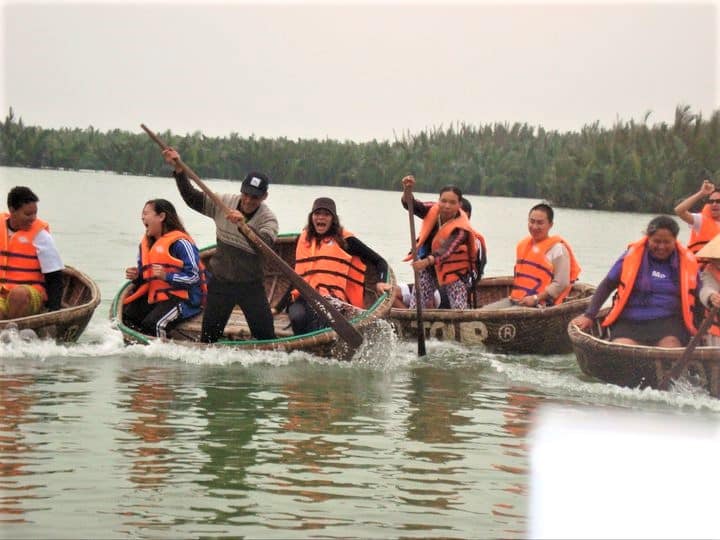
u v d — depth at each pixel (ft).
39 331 37.68
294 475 23.50
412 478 23.59
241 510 21.09
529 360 41.57
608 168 186.39
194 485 22.50
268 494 22.12
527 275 44.80
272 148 255.29
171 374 34.12
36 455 24.21
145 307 41.14
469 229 44.80
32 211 39.99
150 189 185.78
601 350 34.73
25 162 274.98
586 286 48.26
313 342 37.35
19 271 39.91
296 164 254.06
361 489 22.67
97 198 150.82
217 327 38.04
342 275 41.39
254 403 30.40
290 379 34.30
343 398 31.71
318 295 37.37
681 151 183.42
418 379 35.50
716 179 180.45
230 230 37.17
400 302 45.80
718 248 35.88
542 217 44.50
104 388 31.53
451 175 244.42
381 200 199.00
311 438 26.71
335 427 27.99
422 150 248.52
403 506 21.70
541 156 237.66
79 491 21.85
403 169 245.65
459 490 22.86
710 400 33.09
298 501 21.76
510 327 42.27
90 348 37.88
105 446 25.14
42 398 29.84
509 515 21.36
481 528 20.61
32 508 20.79
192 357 36.86
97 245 78.43
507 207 197.67
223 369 35.40
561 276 44.11
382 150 249.96
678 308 36.29
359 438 26.89
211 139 258.98
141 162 255.91
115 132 268.00
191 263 40.06
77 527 19.92
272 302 47.75
